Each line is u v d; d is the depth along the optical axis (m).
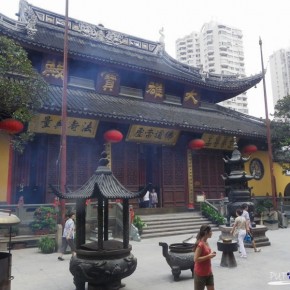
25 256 13.97
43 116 19.64
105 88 26.08
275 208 26.06
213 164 29.12
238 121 32.59
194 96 30.89
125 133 24.00
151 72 26.33
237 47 125.69
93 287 8.44
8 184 19.41
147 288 9.12
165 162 26.23
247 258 13.09
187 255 9.92
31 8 26.34
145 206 25.12
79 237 9.04
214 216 23.14
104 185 8.77
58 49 22.36
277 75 97.25
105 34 29.30
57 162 19.72
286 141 29.80
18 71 13.74
